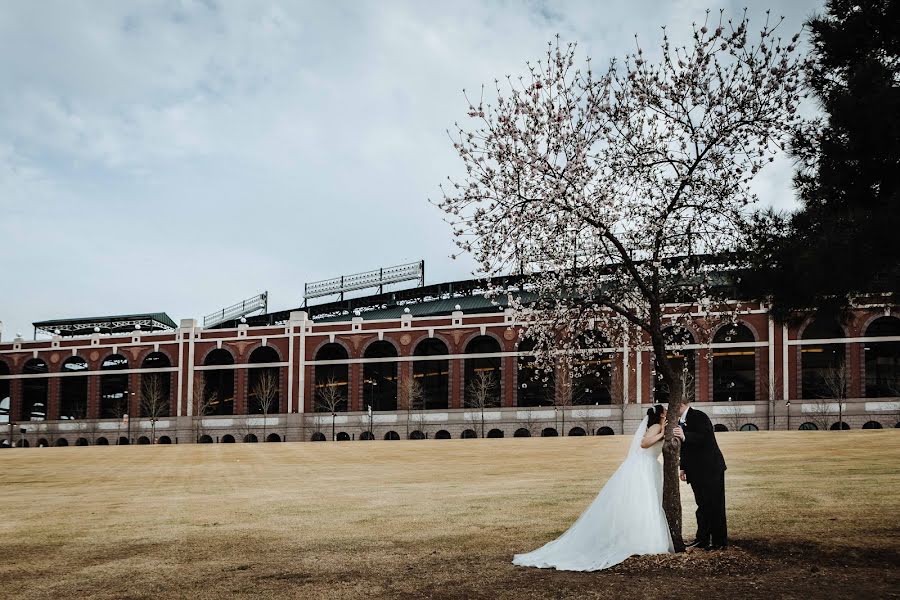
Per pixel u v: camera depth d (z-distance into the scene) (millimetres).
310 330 89875
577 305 15023
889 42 11797
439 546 15094
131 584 12602
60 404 98375
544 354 15844
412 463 41125
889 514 16625
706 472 12680
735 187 13766
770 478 25141
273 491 27953
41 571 13945
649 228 14219
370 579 12227
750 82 13109
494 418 82812
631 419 77250
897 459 31547
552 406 81938
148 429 93750
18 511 23812
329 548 15430
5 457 53156
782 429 72562
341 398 89188
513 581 11375
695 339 74875
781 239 12617
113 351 96938
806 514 17000
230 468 40312
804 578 10828
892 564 11711
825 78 12453
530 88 13836
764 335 74188
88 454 54250
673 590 10352
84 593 12047
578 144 13773
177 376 93625
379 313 100375
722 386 78562
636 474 12383
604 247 14789
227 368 92188
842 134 11875
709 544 12891
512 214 13891
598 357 17156
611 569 11672
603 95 13859
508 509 20406
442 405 89125
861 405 71312
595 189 14461
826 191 12320
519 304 15695
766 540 13695
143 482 33438
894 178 11695
